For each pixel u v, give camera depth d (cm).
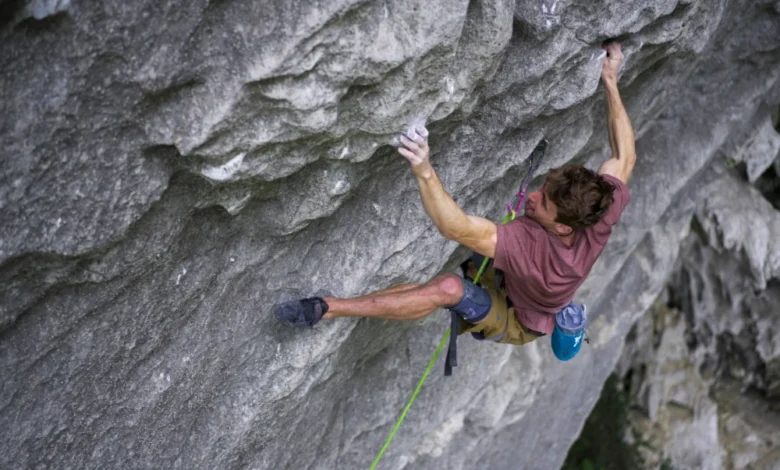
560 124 452
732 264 1123
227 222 345
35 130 257
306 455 518
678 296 1217
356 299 378
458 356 620
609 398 1236
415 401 607
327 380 464
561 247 343
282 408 427
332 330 408
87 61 254
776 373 1167
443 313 565
